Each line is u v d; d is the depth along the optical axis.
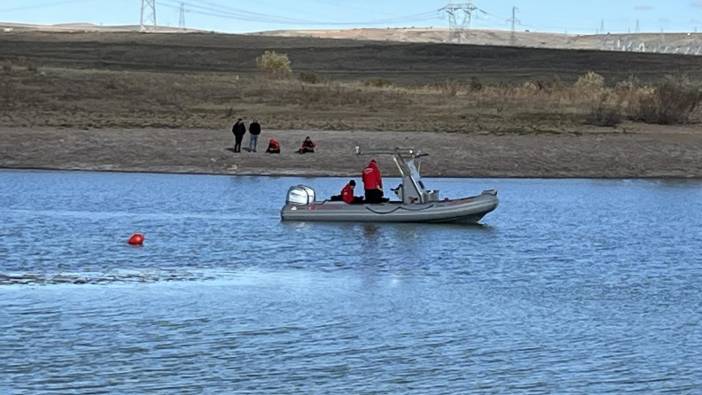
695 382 28.02
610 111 110.81
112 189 73.00
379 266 45.09
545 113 117.06
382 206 57.56
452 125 103.12
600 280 42.81
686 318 35.75
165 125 97.38
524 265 46.16
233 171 83.81
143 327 32.78
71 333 31.83
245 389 26.88
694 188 82.50
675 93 113.31
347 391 26.88
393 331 32.97
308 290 39.22
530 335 32.84
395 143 90.62
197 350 30.25
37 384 26.92
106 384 27.02
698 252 51.03
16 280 39.88
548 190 78.94
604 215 65.31
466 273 43.81
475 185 80.62
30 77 121.12
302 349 30.59
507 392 27.00
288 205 58.16
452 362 29.58
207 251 48.16
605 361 29.94
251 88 129.00
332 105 119.69
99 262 44.50
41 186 73.75
